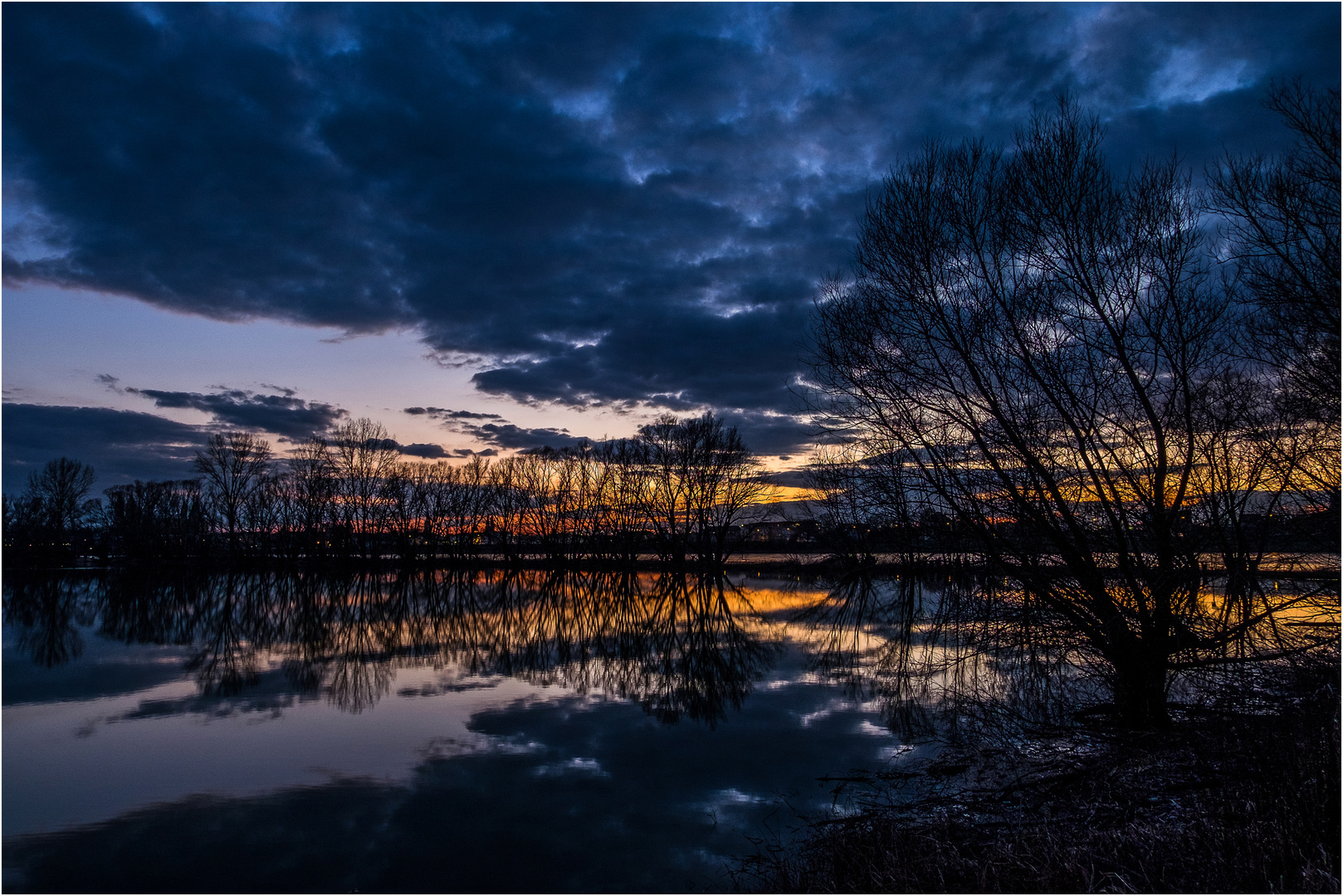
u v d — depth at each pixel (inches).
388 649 1039.0
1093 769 401.4
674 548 2684.5
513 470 3575.3
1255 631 420.5
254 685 808.3
